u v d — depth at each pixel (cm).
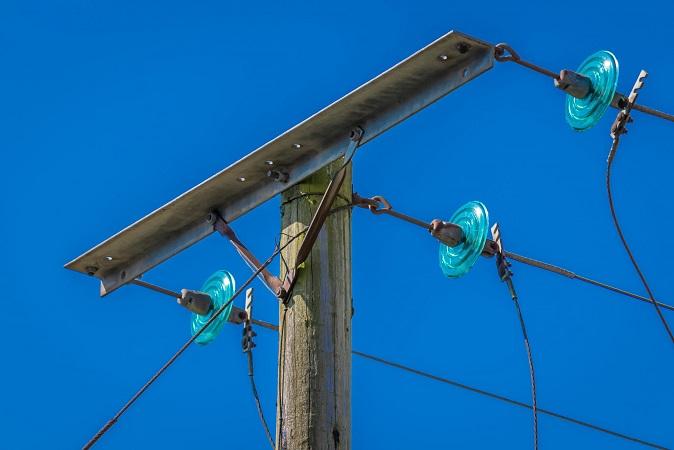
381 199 1098
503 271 1112
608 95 1056
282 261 1055
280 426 1014
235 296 1067
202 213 1141
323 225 1053
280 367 1028
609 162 1087
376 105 1020
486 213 1119
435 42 966
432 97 995
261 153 1067
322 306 1034
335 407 1011
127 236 1173
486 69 971
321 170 1077
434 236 1123
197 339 1195
